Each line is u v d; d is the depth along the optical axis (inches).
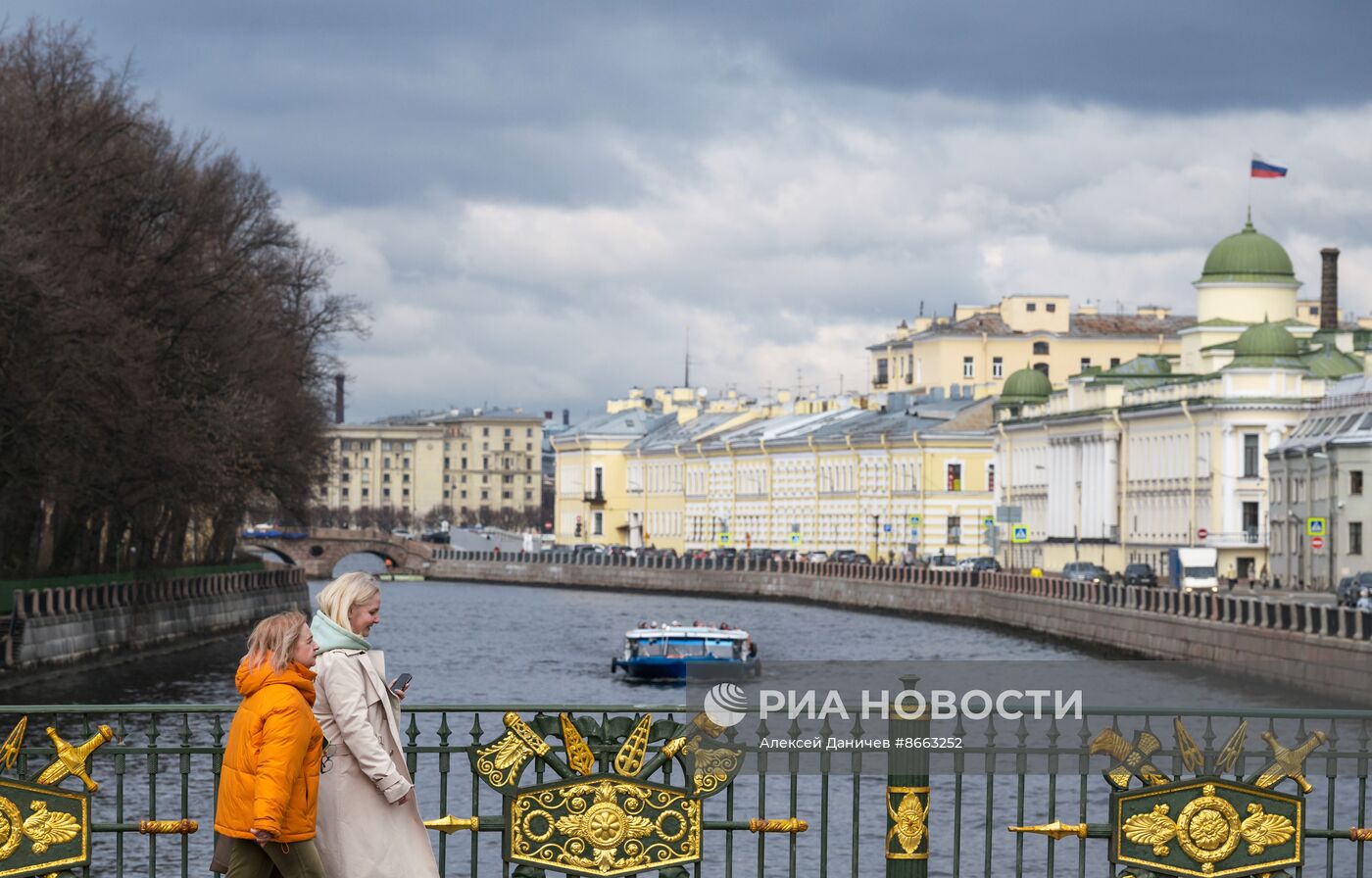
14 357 2856.8
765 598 6845.5
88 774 719.7
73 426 2967.5
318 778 652.7
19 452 2997.0
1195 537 5610.2
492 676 3612.2
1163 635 3575.3
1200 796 740.0
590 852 720.3
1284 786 936.3
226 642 4084.6
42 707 721.6
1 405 2881.4
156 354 3253.0
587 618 5629.9
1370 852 1480.1
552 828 719.1
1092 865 1464.1
